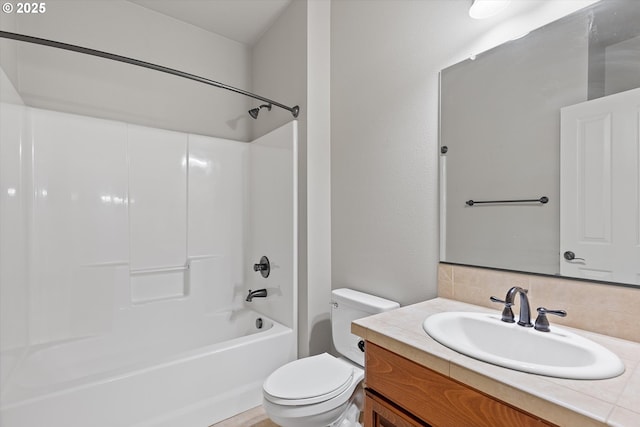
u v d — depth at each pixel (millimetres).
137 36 2221
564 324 1062
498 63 1262
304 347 2037
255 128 2645
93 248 1940
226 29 2492
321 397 1291
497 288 1247
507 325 1031
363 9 1887
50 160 1812
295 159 1908
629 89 941
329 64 2133
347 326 1760
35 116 1765
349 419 1363
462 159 1388
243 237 2551
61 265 1837
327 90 2119
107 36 2109
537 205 1143
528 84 1172
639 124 920
